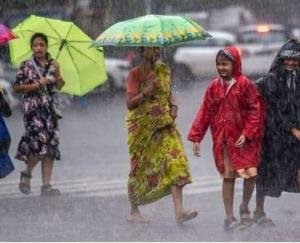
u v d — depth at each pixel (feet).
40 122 66.64
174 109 56.29
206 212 60.64
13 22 191.93
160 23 54.80
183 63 189.57
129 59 171.53
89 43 68.64
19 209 62.85
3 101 64.13
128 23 55.16
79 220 58.59
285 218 58.54
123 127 117.29
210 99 54.44
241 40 202.08
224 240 51.88
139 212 57.62
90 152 93.15
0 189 72.28
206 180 73.87
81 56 69.00
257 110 53.62
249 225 54.54
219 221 57.57
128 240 52.21
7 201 66.18
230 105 53.72
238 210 61.46
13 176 79.20
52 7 195.62
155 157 55.47
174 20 55.26
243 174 53.36
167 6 229.45
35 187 73.10
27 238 52.95
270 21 255.91
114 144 99.60
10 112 64.54
